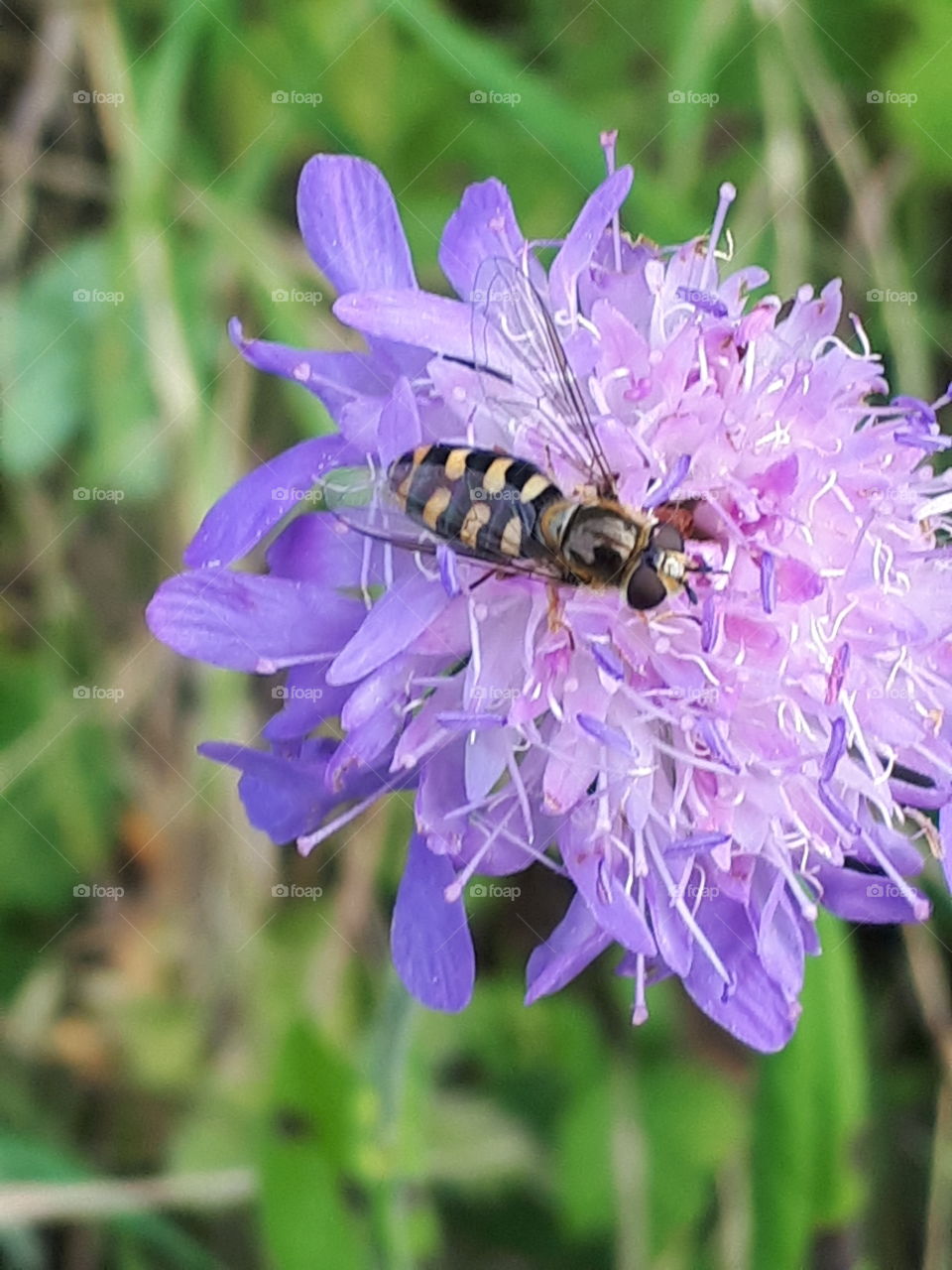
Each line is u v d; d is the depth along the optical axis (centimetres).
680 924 10
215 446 12
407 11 12
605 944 10
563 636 10
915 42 13
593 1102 12
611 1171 12
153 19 13
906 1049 12
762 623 10
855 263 13
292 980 12
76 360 13
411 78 13
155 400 12
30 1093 12
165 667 13
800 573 10
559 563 10
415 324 10
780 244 13
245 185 13
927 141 13
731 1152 12
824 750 10
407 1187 12
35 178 13
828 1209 11
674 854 10
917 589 10
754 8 13
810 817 10
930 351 13
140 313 12
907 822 12
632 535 10
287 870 12
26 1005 12
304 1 13
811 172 13
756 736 10
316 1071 11
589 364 10
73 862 12
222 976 12
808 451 10
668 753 10
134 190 12
